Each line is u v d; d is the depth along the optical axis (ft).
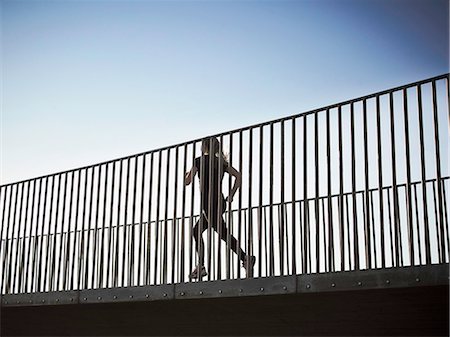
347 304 20.31
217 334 25.12
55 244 26.55
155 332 26.45
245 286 20.39
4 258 28.66
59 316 27.84
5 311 28.12
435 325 19.89
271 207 20.95
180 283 21.93
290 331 23.39
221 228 22.18
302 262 19.79
